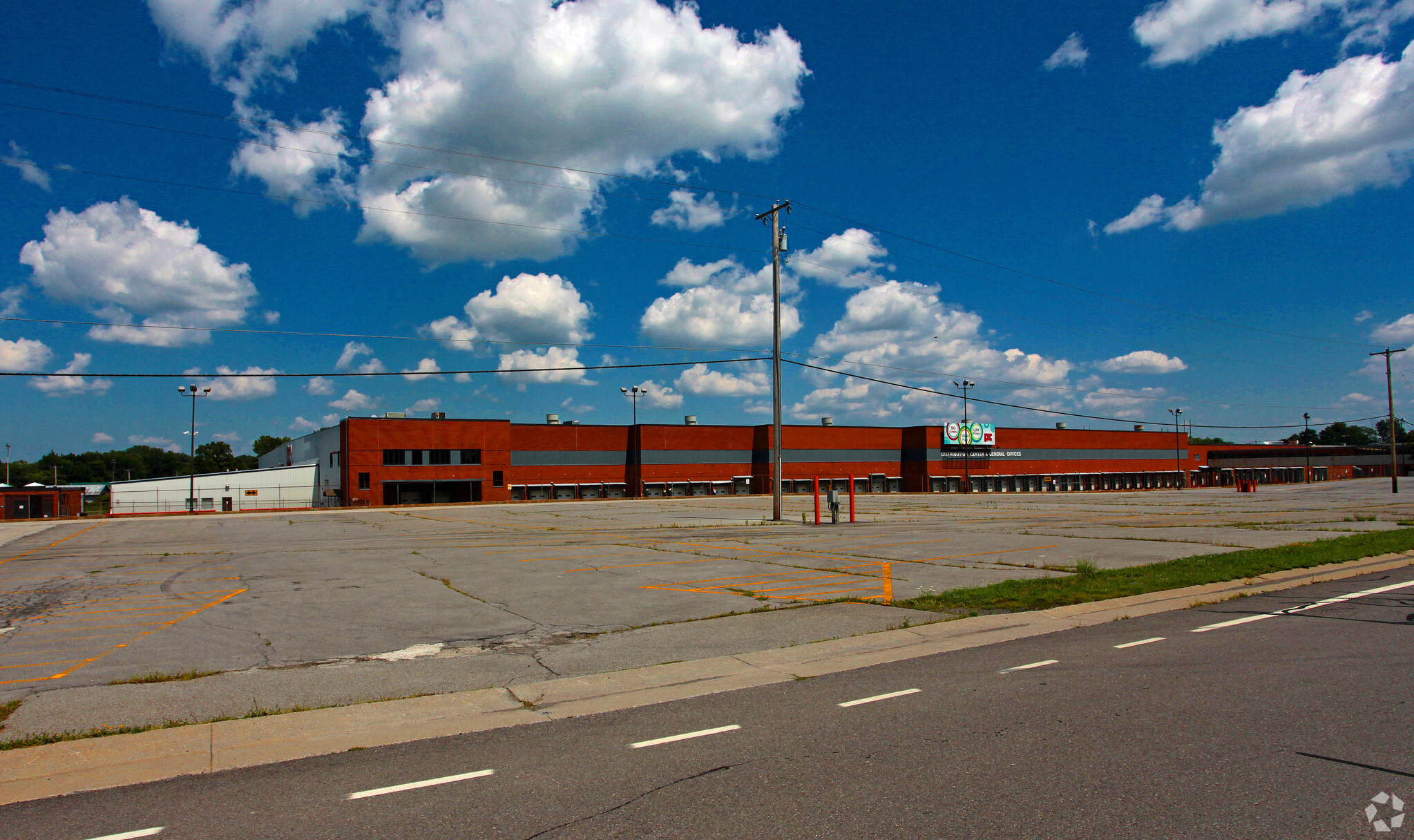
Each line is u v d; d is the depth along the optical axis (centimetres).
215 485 6900
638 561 1867
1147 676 765
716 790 496
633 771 534
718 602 1260
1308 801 460
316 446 7581
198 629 1056
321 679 792
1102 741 573
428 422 6562
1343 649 875
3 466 17725
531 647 941
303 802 486
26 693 743
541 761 556
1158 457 10519
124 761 560
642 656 888
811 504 5409
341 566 1805
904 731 608
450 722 651
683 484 7656
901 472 8712
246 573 1689
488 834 436
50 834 442
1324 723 608
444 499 6688
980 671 796
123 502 6569
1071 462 9644
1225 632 977
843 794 484
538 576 1588
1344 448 13425
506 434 6875
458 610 1197
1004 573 1614
